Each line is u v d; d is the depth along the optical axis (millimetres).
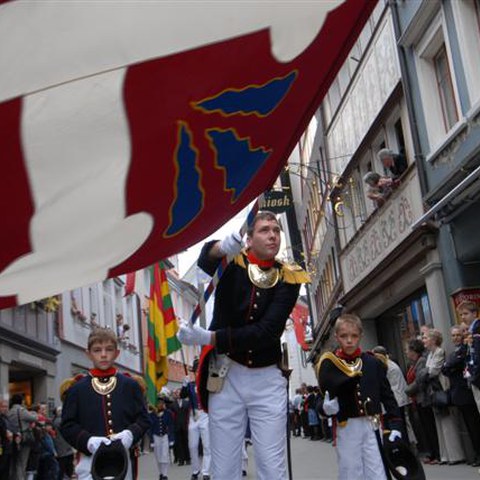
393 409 5074
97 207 2785
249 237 3998
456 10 12594
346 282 22406
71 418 4859
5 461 11766
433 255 13930
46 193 2656
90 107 2541
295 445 21312
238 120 2893
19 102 2438
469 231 12438
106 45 2430
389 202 16547
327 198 24969
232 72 2697
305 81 2951
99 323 31844
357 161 20031
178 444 19172
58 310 24969
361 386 5039
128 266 3152
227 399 3861
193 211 3092
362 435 5023
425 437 11930
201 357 3957
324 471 12133
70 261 2893
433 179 13875
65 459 15516
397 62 15844
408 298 17422
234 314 3912
